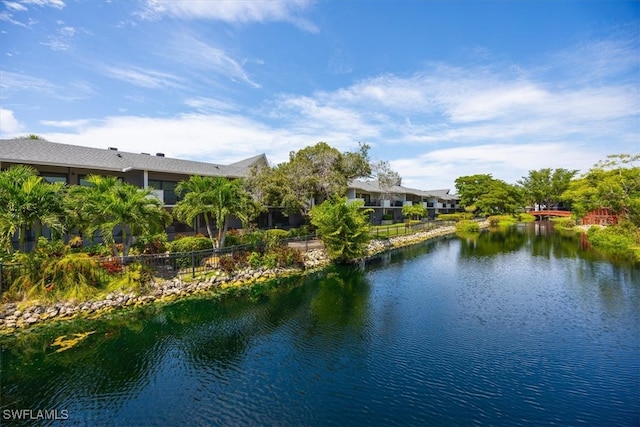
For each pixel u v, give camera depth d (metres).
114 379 8.84
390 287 18.34
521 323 12.84
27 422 7.14
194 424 7.09
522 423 7.20
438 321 13.16
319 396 8.13
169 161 27.33
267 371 9.30
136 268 15.22
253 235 22.73
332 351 10.54
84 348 10.56
